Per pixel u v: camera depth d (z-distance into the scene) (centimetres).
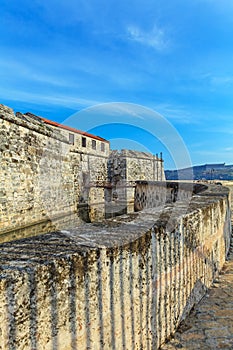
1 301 126
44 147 1313
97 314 181
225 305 329
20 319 133
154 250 247
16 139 1218
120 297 203
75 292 165
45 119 1811
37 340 141
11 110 1233
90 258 176
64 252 170
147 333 236
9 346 128
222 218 484
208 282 383
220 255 457
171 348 252
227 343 254
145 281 233
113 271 196
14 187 1179
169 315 269
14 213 1164
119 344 201
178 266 289
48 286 148
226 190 689
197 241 346
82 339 169
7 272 135
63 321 156
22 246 185
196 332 275
